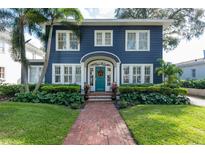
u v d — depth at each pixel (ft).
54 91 50.62
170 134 21.38
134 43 57.82
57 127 24.53
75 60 57.82
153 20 55.77
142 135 21.36
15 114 28.96
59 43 57.82
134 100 46.55
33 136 20.70
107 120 29.68
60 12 48.55
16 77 76.48
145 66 57.36
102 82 59.26
